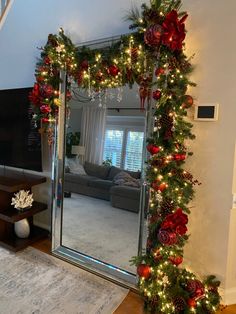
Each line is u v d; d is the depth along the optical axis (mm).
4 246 2523
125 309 1798
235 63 1722
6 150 2877
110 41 2154
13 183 2463
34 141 2635
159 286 1750
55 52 2201
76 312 1742
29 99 2465
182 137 1755
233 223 1861
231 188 1819
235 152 1783
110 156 2299
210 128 1857
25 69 2859
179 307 1703
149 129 1925
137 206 2178
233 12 1703
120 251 2271
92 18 2350
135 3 2113
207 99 1845
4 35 2967
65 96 2396
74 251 2447
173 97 1730
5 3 2576
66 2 2490
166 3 1695
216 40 1778
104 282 2086
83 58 2111
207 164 1891
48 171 2797
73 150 2490
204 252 1966
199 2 1823
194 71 1871
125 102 2133
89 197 2488
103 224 2400
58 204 2555
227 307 1893
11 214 2482
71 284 2043
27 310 1740
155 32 1596
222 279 1914
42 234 2750
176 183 1743
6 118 2828
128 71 1947
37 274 2152
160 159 1729
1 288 1956
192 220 1984
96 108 2320
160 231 1668
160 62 1736
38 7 2682
